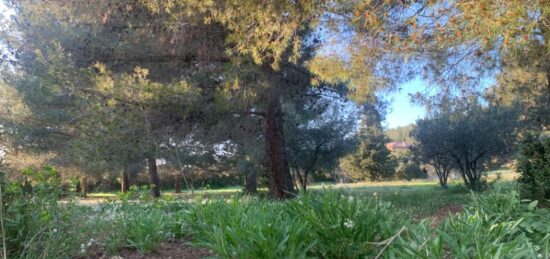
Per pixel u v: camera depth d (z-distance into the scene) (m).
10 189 3.69
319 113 14.37
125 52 9.91
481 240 2.99
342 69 6.78
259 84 9.62
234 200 4.85
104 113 9.01
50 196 4.04
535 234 4.11
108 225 4.79
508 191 5.72
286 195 11.81
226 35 9.30
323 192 4.12
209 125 10.72
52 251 3.73
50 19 9.88
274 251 3.04
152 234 4.70
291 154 19.78
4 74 10.94
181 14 8.70
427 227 3.37
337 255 3.35
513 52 4.98
